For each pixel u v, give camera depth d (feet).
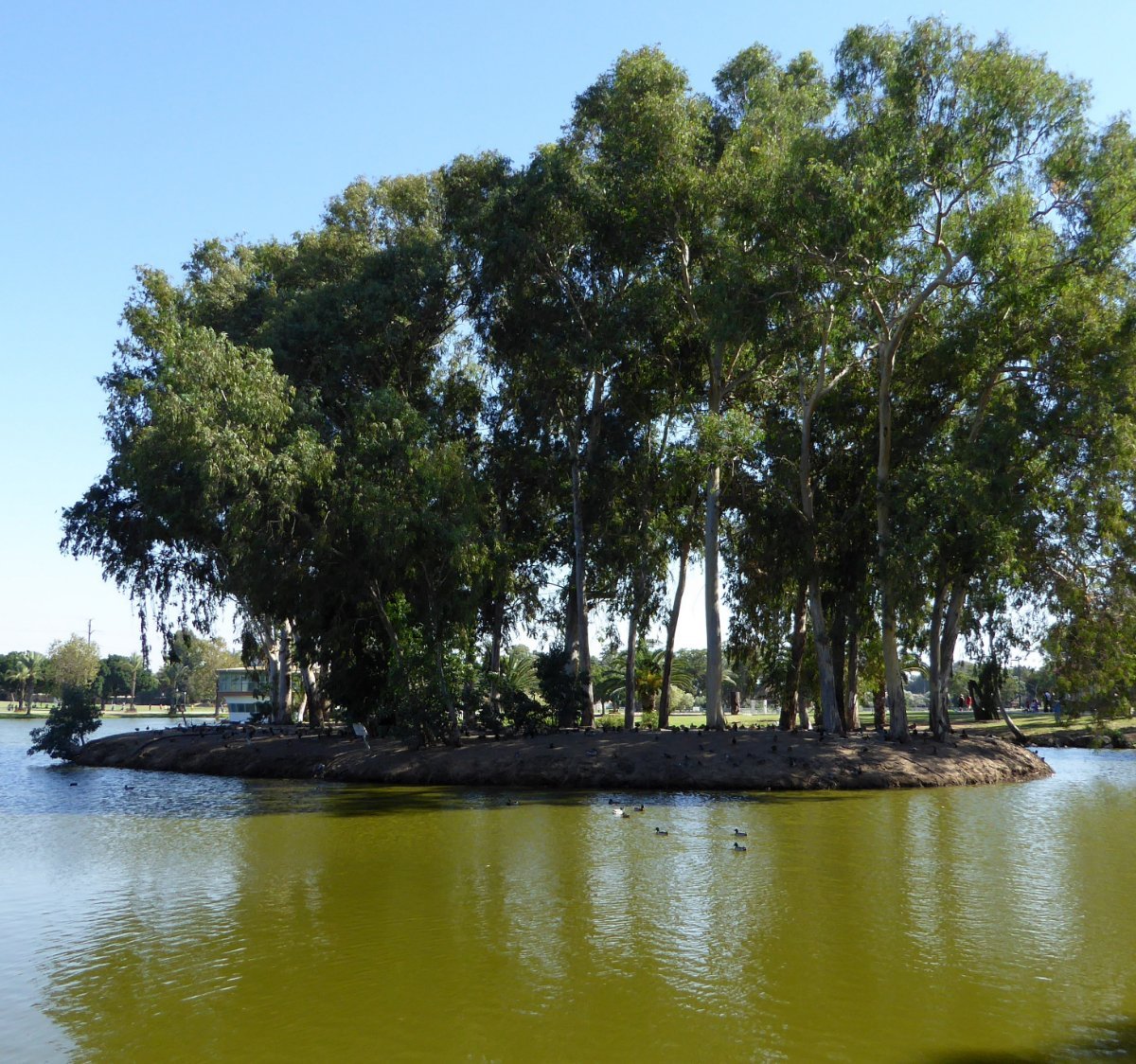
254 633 184.85
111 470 156.04
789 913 48.65
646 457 137.39
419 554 115.75
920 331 119.85
